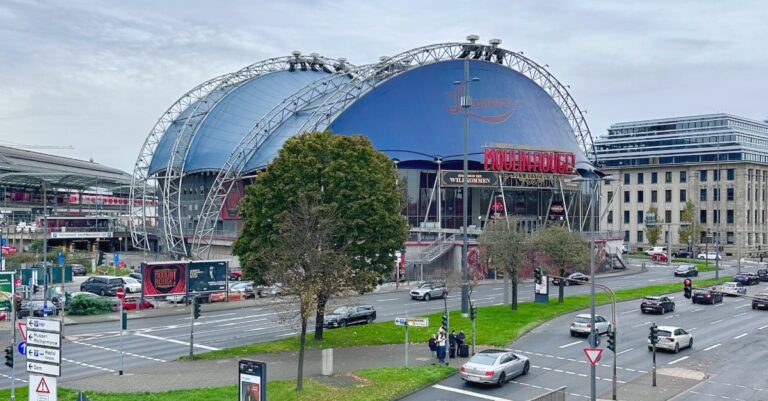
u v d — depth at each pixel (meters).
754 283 102.31
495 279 104.62
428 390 38.53
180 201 132.88
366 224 51.94
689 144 183.62
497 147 107.56
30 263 94.44
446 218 113.06
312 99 126.31
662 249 154.50
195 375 40.81
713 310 72.81
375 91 112.56
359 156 54.16
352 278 50.12
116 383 38.75
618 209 180.62
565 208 117.69
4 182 171.00
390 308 70.88
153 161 145.75
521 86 127.50
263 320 63.91
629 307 73.44
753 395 38.47
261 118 126.50
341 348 49.69
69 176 166.62
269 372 41.53
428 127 112.75
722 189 166.00
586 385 40.31
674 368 45.03
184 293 74.00
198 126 130.62
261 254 49.72
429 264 101.75
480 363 39.53
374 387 37.41
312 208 46.81
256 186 53.97
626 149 196.00
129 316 67.12
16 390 36.81
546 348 50.72
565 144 129.75
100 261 121.94
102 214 188.62
